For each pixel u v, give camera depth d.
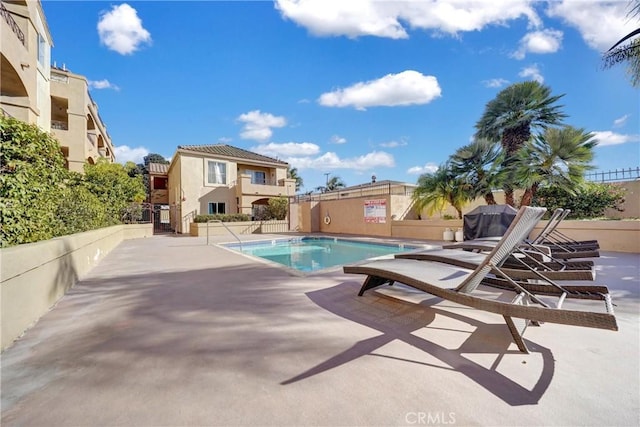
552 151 13.05
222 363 2.70
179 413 2.02
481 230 10.97
